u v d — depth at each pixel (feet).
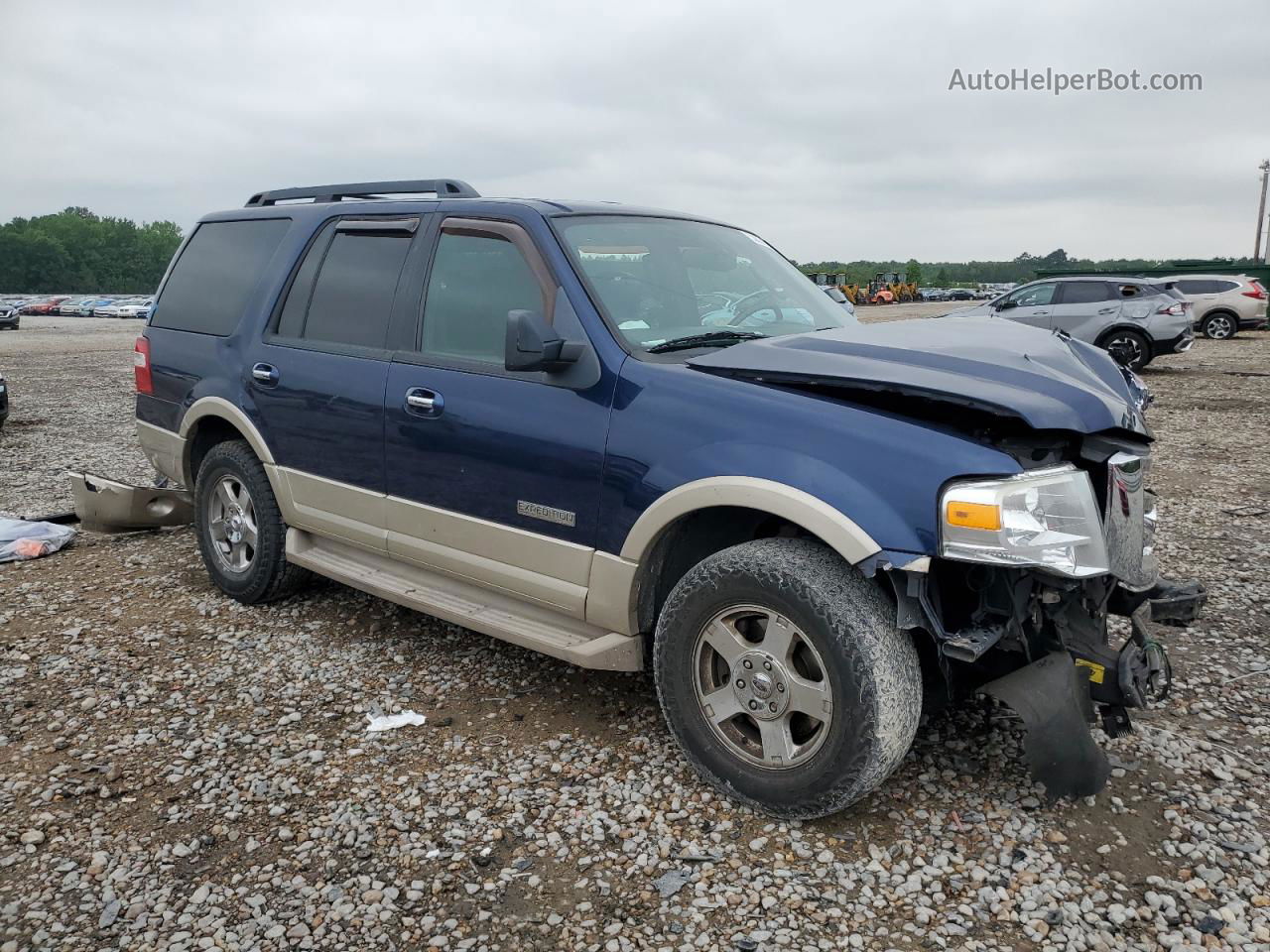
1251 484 24.72
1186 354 67.97
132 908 8.30
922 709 9.52
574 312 10.80
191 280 16.79
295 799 9.98
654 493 9.83
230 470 15.33
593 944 7.86
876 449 8.70
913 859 8.90
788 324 12.48
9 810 9.79
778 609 9.06
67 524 21.07
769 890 8.48
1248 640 13.93
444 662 13.41
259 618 15.15
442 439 11.87
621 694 12.37
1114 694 9.14
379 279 13.28
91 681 12.81
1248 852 8.94
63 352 80.89
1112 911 8.13
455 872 8.78
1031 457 8.98
